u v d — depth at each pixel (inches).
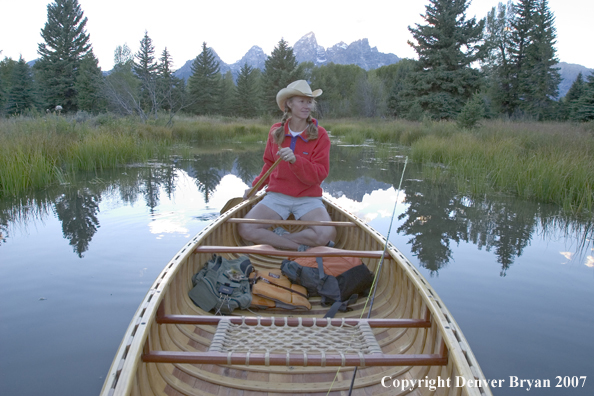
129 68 1071.0
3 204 228.4
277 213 151.3
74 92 1573.6
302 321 82.4
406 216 221.5
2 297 118.4
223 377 81.4
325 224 139.6
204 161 453.7
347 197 273.3
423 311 86.4
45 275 133.7
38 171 272.2
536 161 299.6
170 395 74.5
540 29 1379.2
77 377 83.5
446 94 1093.1
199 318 80.1
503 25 1590.8
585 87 1122.7
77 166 348.8
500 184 298.4
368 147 685.9
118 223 194.9
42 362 88.5
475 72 1109.7
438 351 76.3
